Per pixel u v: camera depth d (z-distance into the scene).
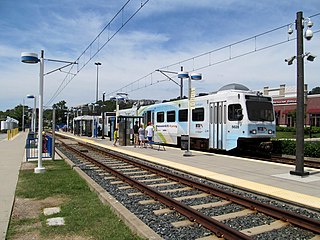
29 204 7.78
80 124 51.94
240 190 9.75
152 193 8.92
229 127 18.75
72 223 6.29
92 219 6.54
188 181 10.53
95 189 9.05
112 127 37.59
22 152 20.75
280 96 66.56
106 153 20.17
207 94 22.05
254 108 18.25
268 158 17.66
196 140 21.88
